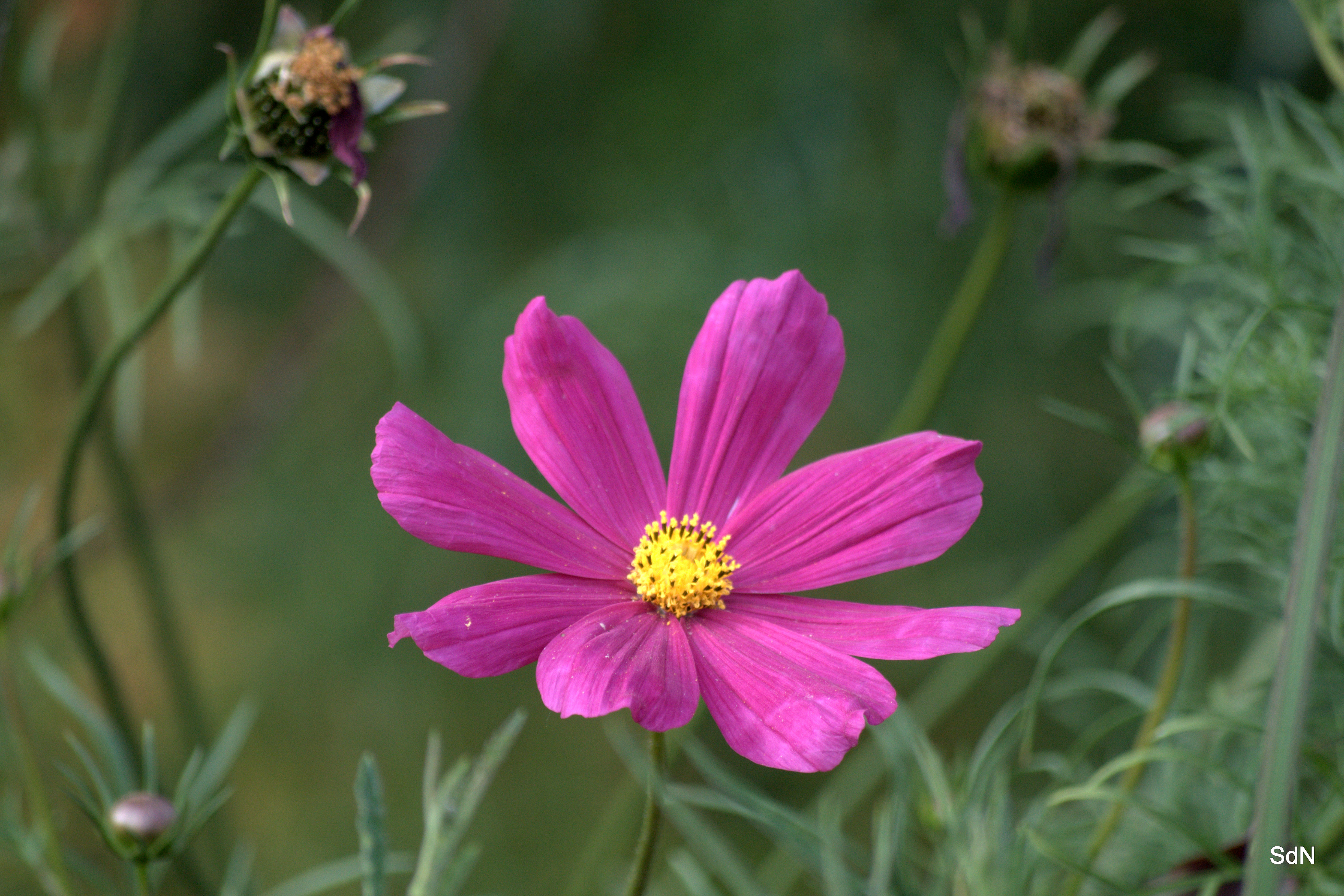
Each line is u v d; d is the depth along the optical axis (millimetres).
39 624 1090
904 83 1182
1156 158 789
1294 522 729
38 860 703
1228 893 662
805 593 1170
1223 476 725
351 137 677
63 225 779
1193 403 687
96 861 956
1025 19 774
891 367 1184
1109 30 777
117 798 717
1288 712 600
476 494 648
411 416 647
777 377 668
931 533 658
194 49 1118
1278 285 725
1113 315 981
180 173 784
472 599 640
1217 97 1047
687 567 653
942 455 661
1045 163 755
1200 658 777
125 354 700
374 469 641
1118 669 760
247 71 677
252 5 1154
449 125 1111
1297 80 881
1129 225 963
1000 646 770
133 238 816
